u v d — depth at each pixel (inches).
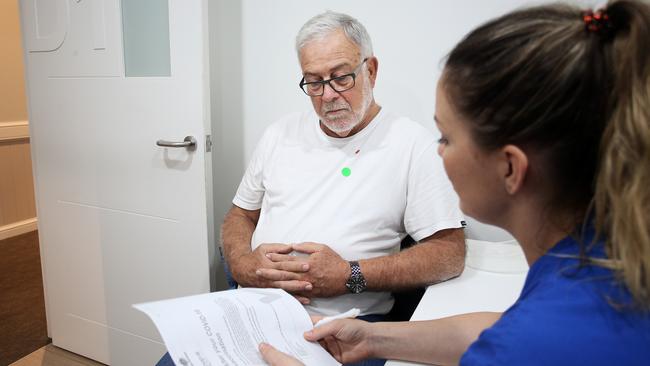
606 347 14.1
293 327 32.7
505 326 16.3
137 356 74.8
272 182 53.0
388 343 30.4
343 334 31.1
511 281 42.4
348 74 45.8
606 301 14.8
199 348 28.1
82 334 79.3
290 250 46.3
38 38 70.8
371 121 49.9
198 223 65.2
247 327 31.2
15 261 118.0
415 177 47.5
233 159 74.0
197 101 61.5
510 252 48.9
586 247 16.4
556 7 17.8
